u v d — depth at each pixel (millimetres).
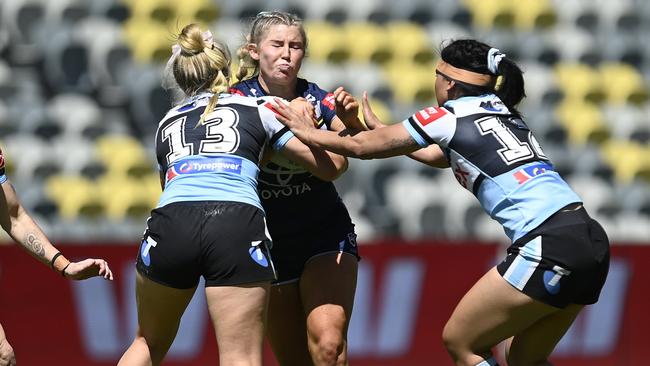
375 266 26109
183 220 14867
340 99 16234
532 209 15203
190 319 25172
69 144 35812
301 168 17078
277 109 15867
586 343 27078
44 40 37875
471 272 26688
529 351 16531
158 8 39562
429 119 15688
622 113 42219
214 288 14875
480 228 36250
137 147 36125
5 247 24359
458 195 36688
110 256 24797
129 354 15938
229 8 40219
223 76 16250
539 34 43562
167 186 15414
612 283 27375
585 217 15453
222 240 14750
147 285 15312
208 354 25188
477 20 43219
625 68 43812
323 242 17344
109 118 36906
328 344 16188
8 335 24219
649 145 41250
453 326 15852
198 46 16234
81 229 33188
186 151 15414
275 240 17375
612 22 44719
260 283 14953
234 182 15164
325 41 40438
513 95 16562
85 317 24641
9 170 34719
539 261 15016
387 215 35812
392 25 42094
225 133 15453
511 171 15375
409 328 26250
